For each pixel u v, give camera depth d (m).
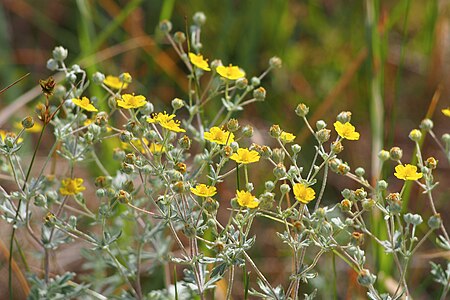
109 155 4.81
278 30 5.89
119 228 4.02
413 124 5.69
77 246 4.71
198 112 3.74
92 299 3.92
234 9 6.12
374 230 3.94
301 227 2.83
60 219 3.36
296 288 3.03
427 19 5.75
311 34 6.25
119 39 6.07
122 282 4.05
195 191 2.86
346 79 5.20
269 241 4.78
